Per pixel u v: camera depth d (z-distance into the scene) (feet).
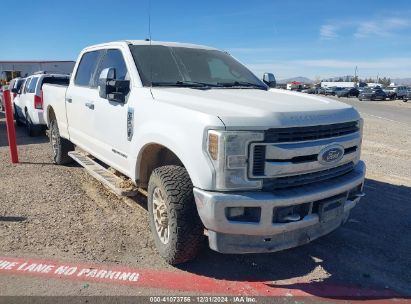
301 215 11.53
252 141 10.64
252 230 10.93
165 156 14.34
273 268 13.07
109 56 17.53
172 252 12.22
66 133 22.34
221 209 10.69
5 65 134.72
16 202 18.31
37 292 11.23
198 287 11.73
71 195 19.45
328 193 11.71
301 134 11.30
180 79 15.55
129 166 14.90
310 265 13.37
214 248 11.27
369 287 12.09
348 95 201.77
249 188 10.82
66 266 12.66
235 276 12.44
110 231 15.40
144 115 13.57
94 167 19.19
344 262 13.64
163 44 17.21
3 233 14.92
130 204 18.42
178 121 11.85
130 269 12.59
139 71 15.19
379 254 14.28
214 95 13.42
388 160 31.01
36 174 23.26
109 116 16.21
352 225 16.85
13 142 25.96
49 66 139.95
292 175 11.30
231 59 18.61
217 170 10.69
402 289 12.04
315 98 14.26
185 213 11.76
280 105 12.01
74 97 20.12
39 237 14.69
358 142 13.34
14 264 12.69
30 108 38.17
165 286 11.71
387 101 163.63
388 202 19.88
